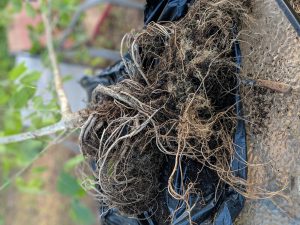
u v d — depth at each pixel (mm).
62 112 567
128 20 1049
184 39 388
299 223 373
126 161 396
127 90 399
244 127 398
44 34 896
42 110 612
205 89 388
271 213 392
